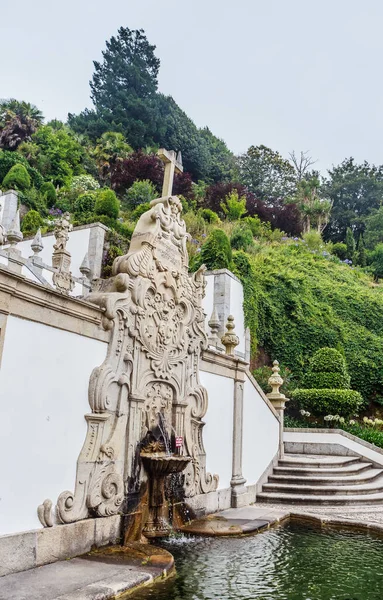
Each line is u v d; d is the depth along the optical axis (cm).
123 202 3127
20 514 430
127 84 5159
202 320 798
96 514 525
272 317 1939
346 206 4850
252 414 992
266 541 650
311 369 1570
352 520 767
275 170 4888
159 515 631
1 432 418
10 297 436
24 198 2659
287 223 3709
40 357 473
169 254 719
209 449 805
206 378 816
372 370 1922
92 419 536
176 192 3516
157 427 655
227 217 3134
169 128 4788
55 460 480
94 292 620
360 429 1448
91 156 3878
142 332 630
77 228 1812
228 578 483
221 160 5169
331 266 2469
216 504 809
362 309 2125
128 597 396
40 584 387
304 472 1065
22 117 3659
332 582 486
